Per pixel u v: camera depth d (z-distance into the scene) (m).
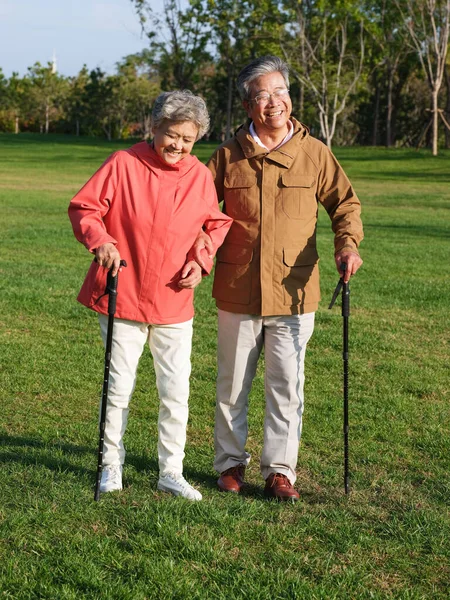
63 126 91.31
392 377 5.95
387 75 62.56
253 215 3.71
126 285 3.52
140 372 5.90
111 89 84.69
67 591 2.73
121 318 3.54
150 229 3.48
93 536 3.12
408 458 4.37
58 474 3.76
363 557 3.11
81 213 3.46
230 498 3.66
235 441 3.87
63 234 13.38
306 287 3.76
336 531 3.31
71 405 5.12
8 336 6.77
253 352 3.83
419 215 19.22
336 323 7.61
